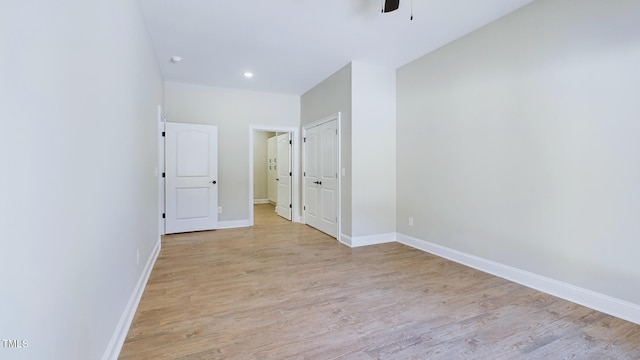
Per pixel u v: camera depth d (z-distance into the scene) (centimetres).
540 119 249
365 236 404
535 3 252
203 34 312
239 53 363
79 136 120
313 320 204
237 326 196
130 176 211
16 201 78
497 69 284
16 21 79
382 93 409
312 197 525
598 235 216
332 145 447
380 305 227
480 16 278
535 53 252
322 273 296
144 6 257
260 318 207
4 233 73
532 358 164
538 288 253
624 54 201
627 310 203
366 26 297
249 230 502
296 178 581
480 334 187
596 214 217
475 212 308
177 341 178
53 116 98
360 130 397
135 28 233
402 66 406
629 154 200
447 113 339
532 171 256
